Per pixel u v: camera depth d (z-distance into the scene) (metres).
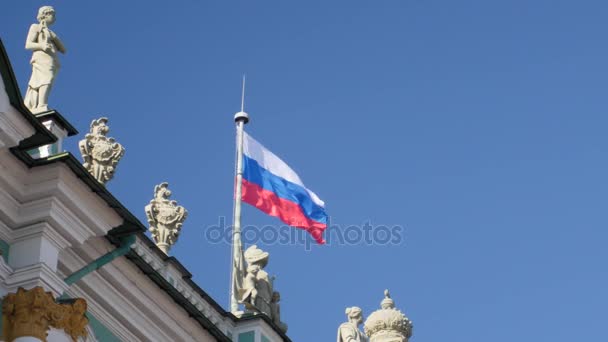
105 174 39.31
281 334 43.19
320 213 49.69
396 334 46.25
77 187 35.03
